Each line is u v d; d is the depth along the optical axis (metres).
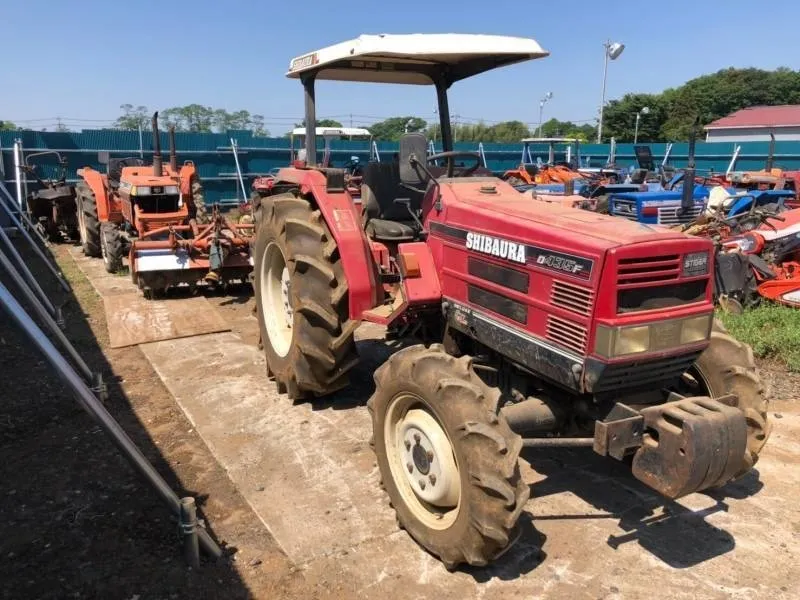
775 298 6.96
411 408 3.18
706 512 3.50
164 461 3.99
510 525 2.62
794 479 3.83
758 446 3.46
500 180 4.07
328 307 4.24
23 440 4.23
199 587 2.90
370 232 4.55
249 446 4.16
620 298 2.75
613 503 3.58
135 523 3.35
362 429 4.38
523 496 2.65
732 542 3.24
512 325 3.23
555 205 3.54
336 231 4.19
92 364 5.62
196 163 17.94
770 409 4.77
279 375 4.81
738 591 2.89
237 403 4.80
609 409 3.04
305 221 4.31
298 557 3.10
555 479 3.83
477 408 2.75
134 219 9.12
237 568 3.03
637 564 3.06
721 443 2.65
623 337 2.74
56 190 11.68
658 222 9.70
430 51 3.75
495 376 3.65
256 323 6.88
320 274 4.23
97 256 10.49
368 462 3.96
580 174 17.86
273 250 4.95
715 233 7.65
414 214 4.26
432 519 3.08
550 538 3.26
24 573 2.96
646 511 3.51
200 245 7.64
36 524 3.33
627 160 25.84
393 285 4.38
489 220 3.33
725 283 6.89
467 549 2.79
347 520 3.39
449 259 3.65
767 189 11.25
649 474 2.78
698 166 23.19
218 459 4.00
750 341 5.88
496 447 2.64
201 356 5.80
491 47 3.83
